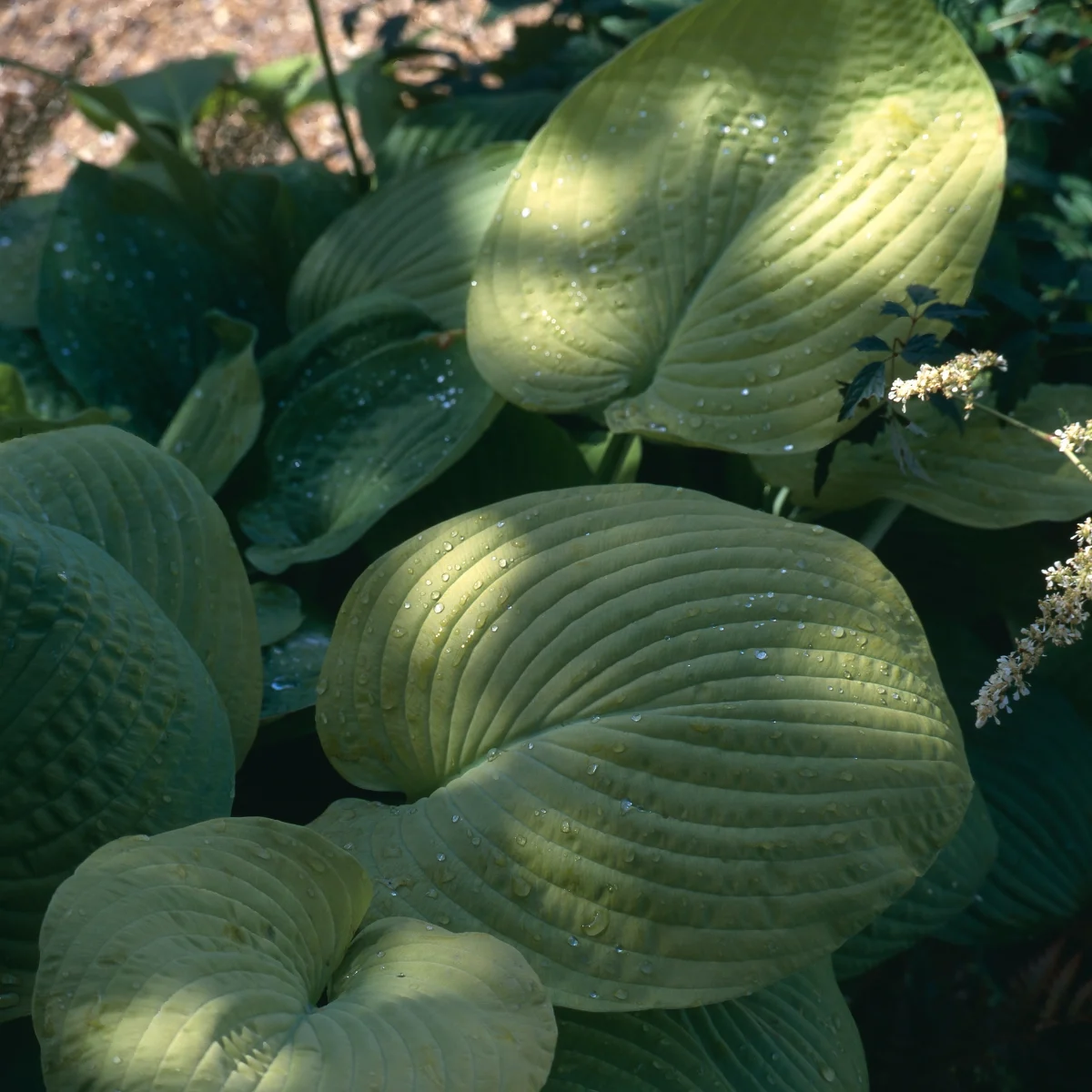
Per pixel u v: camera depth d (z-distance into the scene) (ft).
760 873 4.71
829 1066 4.89
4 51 9.97
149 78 7.50
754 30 5.39
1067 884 5.49
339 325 5.84
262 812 5.40
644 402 5.32
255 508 5.65
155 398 6.04
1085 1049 5.34
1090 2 5.95
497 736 4.88
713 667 4.82
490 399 5.44
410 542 5.02
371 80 6.93
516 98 6.50
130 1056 4.31
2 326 6.16
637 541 4.95
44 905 4.75
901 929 5.23
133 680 4.83
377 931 4.67
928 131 5.34
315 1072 4.34
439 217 6.05
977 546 5.80
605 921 4.71
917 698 4.82
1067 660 5.75
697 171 5.44
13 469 5.08
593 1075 4.76
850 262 5.32
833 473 5.43
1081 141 6.00
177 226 6.30
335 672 4.99
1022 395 5.53
